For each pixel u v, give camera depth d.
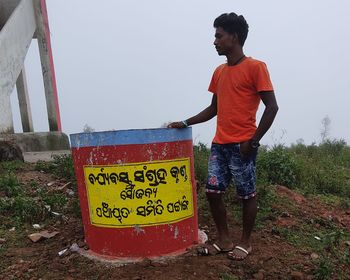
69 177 4.39
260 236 2.91
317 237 3.07
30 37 7.43
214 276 2.32
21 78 8.27
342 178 5.08
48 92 7.66
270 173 4.57
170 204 2.46
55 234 2.97
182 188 2.51
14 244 2.85
